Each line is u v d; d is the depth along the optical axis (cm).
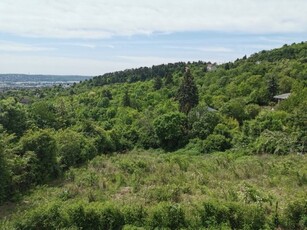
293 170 1975
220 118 3675
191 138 3553
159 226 1269
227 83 6494
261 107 4731
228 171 2102
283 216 1285
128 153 3366
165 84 7075
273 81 5184
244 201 1444
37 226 1288
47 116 3278
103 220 1294
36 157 2125
